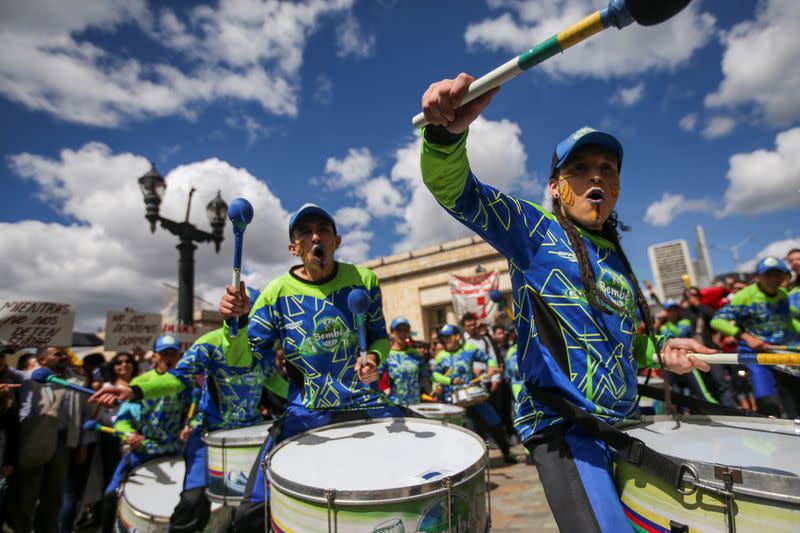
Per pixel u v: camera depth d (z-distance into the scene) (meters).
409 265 17.12
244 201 2.03
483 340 8.06
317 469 1.74
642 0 0.81
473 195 1.48
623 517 1.28
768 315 4.85
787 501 1.00
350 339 2.51
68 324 6.50
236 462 2.84
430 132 1.33
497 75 1.05
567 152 1.63
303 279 2.56
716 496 1.10
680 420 1.70
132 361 5.29
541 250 1.58
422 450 1.92
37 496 4.65
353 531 1.47
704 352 1.62
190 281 7.90
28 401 4.69
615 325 1.54
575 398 1.46
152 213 7.39
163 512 3.21
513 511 4.20
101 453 5.24
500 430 6.41
